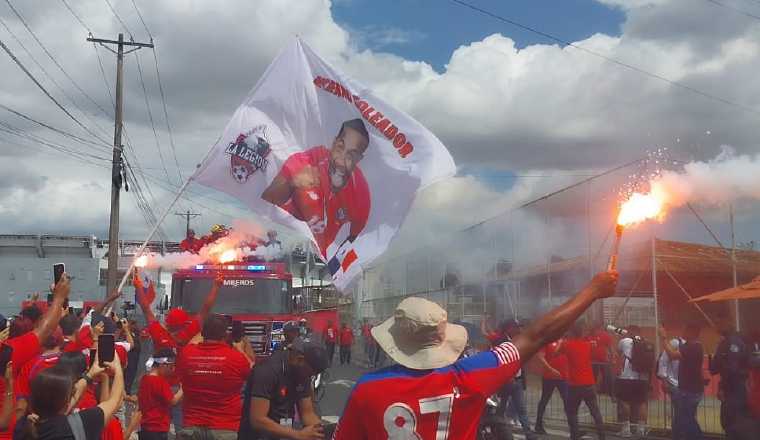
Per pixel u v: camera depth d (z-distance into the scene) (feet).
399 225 20.25
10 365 16.63
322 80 21.07
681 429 36.22
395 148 20.36
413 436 8.83
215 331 21.21
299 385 18.33
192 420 20.77
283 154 21.04
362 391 9.06
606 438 40.57
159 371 24.91
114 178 88.02
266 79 21.30
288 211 20.94
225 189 21.38
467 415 8.98
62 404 12.60
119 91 88.79
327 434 16.93
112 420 15.79
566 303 9.46
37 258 160.86
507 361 9.18
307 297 68.44
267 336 54.08
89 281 157.58
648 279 59.11
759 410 31.40
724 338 34.73
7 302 158.61
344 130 20.83
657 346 52.13
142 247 24.91
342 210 20.61
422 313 9.05
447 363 9.04
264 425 17.46
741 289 44.55
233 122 21.33
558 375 40.98
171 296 55.57
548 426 45.16
